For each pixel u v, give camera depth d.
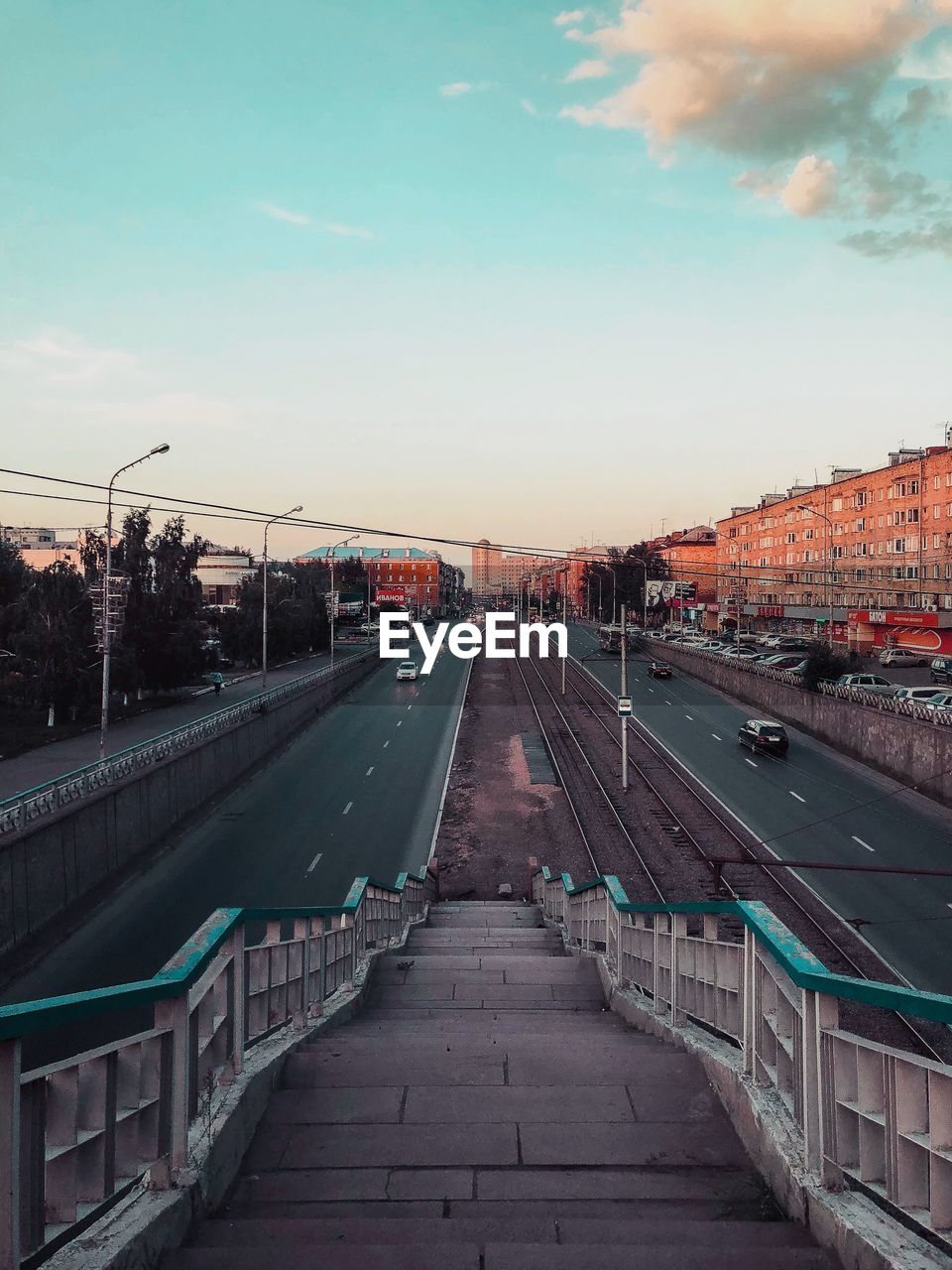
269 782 34.81
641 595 110.12
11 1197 2.46
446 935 16.59
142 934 18.67
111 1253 2.82
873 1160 3.28
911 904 20.23
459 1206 3.86
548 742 42.78
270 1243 3.45
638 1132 4.68
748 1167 4.32
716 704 53.56
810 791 31.66
